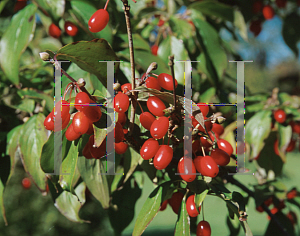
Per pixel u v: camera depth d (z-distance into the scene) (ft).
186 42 7.59
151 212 4.51
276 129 8.05
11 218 20.80
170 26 7.76
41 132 5.66
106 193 5.50
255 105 8.75
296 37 10.84
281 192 7.88
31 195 21.86
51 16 6.14
